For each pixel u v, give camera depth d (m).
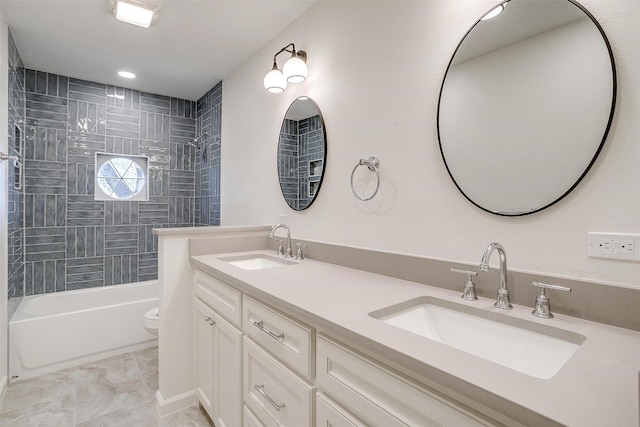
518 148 1.06
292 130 2.16
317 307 0.97
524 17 1.06
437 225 1.31
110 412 1.88
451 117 1.25
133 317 2.69
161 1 1.95
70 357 2.42
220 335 1.58
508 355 0.91
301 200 2.06
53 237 3.00
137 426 1.76
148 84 3.29
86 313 2.49
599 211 0.90
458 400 0.61
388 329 0.80
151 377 2.29
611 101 0.88
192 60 2.75
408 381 0.68
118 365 2.46
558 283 0.95
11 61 2.32
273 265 1.99
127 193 3.44
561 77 0.97
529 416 0.49
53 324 2.36
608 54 0.88
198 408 1.92
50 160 2.99
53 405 1.95
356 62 1.68
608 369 0.62
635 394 0.53
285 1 1.96
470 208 1.20
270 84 1.98
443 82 1.28
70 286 3.08
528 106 1.04
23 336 2.25
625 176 0.86
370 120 1.60
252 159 2.66
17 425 1.77
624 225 0.86
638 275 0.84
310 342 0.96
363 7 1.64
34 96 2.92
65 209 3.06
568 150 0.95
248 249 2.20
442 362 0.63
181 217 3.73
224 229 2.09
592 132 0.91
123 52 2.60
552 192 0.99
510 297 1.04
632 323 0.83
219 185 3.24
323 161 1.88
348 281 1.32
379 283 1.29
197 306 1.87
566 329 0.83
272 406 1.15
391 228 1.49
